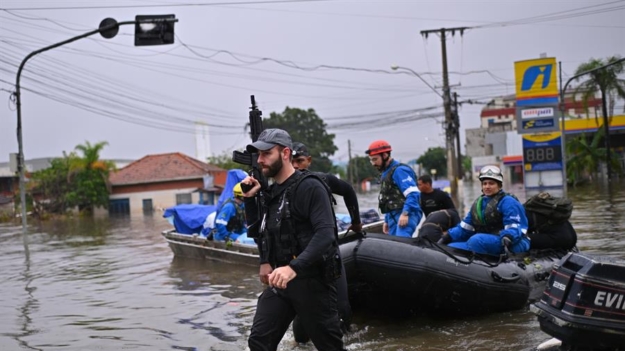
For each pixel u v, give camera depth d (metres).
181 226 13.49
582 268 4.37
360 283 6.21
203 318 7.30
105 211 46.28
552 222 7.62
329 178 5.57
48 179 44.03
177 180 47.34
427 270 6.09
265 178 4.53
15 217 40.78
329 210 4.05
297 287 4.05
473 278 6.27
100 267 12.70
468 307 6.39
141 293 9.25
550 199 7.66
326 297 4.09
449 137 33.00
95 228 26.80
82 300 8.91
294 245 4.10
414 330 6.20
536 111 34.56
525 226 7.00
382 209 7.95
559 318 4.39
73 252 16.23
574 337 4.33
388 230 7.95
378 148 7.82
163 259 13.34
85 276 11.49
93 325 7.17
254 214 4.42
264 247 4.22
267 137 4.16
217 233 11.74
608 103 43.91
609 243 11.05
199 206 13.66
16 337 6.67
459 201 29.42
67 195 43.41
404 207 7.59
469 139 82.44
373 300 6.41
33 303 8.80
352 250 6.15
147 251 15.46
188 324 7.03
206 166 49.56
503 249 6.94
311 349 5.67
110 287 10.02
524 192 34.34
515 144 66.62
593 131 51.06
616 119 50.50
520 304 6.74
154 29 16.09
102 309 8.14
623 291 4.27
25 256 15.64
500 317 6.55
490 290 6.37
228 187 12.46
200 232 13.30
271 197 4.19
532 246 7.58
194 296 8.77
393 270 6.07
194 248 12.57
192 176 46.66
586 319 4.28
